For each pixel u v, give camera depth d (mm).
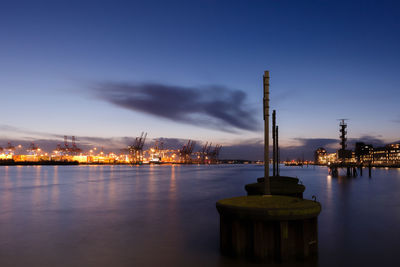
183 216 16828
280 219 8273
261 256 8367
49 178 60938
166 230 13289
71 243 11156
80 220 15625
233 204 8977
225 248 9266
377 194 29188
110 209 19422
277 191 13453
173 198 25812
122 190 33688
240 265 8305
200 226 14125
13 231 13117
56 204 21875
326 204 21734
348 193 30250
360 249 10273
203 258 9211
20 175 75125
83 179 57500
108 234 12531
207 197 26562
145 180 54562
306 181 52125
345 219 15727
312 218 8812
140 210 19000
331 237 11922
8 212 18266
